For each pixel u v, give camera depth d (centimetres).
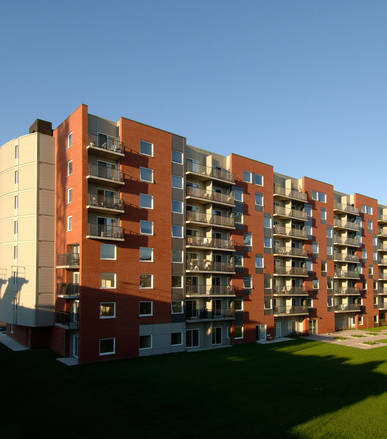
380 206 6538
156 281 3203
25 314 3164
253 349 3506
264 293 4131
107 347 2875
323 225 5072
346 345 3856
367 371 2675
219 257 3806
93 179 2892
